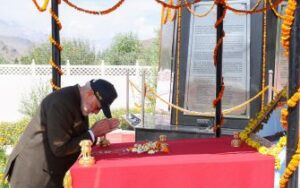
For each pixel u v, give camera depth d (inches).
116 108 609.6
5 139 385.4
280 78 294.4
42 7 185.9
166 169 112.8
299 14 99.2
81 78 675.4
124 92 666.8
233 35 298.5
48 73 641.6
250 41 295.6
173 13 322.0
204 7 304.2
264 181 116.9
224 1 204.2
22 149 137.3
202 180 114.3
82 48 960.9
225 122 296.4
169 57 341.1
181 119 305.1
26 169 135.9
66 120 129.4
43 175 135.6
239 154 124.1
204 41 305.3
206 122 297.3
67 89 135.6
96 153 129.1
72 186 110.5
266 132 144.9
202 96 305.4
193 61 307.9
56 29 191.8
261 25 293.1
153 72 568.1
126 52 1148.5
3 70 638.5
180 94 310.7
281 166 118.6
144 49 1149.7
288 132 102.6
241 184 116.0
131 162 115.4
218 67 209.0
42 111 135.0
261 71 293.3
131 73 670.5
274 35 293.3
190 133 275.0
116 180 111.0
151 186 112.7
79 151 133.5
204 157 120.4
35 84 561.0
